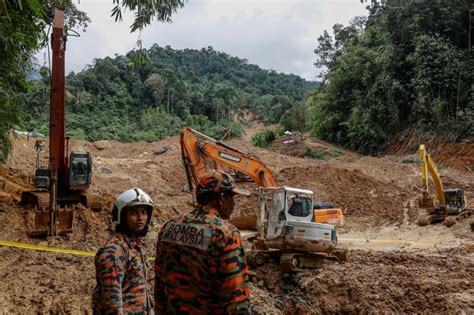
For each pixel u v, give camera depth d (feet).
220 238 11.06
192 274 11.10
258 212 45.03
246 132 328.29
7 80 51.52
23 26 42.24
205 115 314.96
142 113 273.54
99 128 231.09
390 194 96.22
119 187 94.53
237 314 10.78
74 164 48.98
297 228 38.86
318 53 233.55
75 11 61.11
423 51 147.54
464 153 125.90
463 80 141.08
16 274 32.27
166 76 306.55
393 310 32.48
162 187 100.83
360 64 174.70
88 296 29.32
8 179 72.59
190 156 55.21
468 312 31.07
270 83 523.29
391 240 65.05
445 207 73.05
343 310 33.50
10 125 63.82
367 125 160.97
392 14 165.68
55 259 36.32
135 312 12.36
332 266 39.32
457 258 43.27
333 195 93.45
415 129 147.43
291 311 33.81
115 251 12.25
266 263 40.45
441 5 157.17
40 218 43.93
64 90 47.62
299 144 180.96
